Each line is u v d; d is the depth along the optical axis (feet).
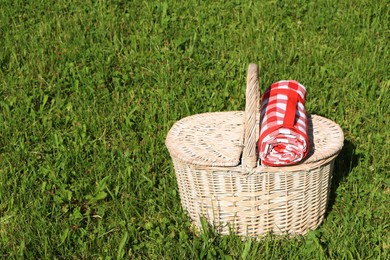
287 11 27.89
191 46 24.64
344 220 15.26
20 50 25.29
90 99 21.63
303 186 14.34
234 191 14.29
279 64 23.44
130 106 20.92
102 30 26.37
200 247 14.38
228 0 29.14
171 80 22.47
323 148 14.44
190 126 15.79
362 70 22.63
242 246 14.43
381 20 26.68
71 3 29.55
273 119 14.05
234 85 21.98
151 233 15.15
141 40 25.25
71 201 16.66
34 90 21.95
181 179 14.99
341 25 26.22
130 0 29.73
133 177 17.30
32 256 14.51
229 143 14.85
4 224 15.85
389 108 20.49
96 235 15.35
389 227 15.48
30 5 29.55
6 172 17.40
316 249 14.14
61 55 24.90
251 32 25.95
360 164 17.61
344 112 20.53
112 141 19.40
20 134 19.49
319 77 22.58
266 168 13.84
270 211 14.49
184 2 28.91
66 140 19.31
